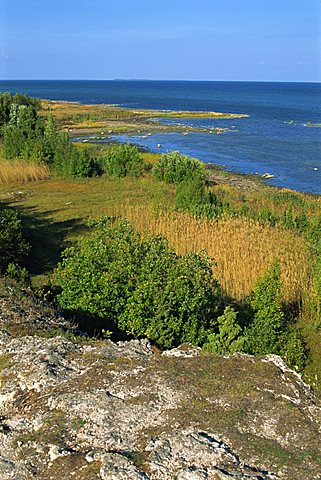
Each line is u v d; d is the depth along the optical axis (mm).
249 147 58500
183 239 19234
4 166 37688
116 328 11547
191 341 11031
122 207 27469
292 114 106312
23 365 8023
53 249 21328
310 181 41281
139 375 7445
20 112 52281
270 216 23797
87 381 7340
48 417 6660
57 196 32031
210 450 5875
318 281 14867
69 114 91750
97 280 11633
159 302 10898
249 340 12266
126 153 39281
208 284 11789
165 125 81250
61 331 9992
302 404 6918
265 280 14008
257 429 6340
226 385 7203
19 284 13258
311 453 5953
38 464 5938
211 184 36938
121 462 5695
